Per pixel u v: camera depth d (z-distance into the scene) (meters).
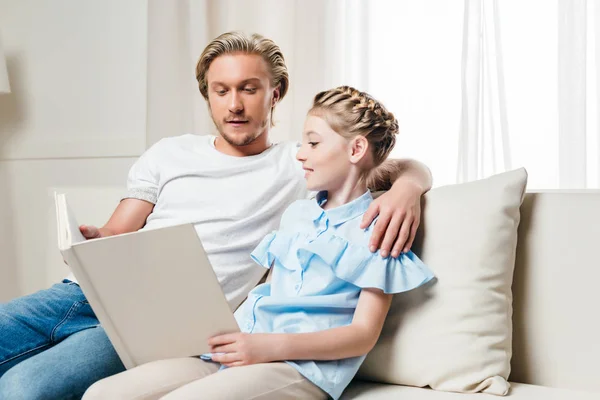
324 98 1.30
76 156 2.49
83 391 1.26
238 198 1.50
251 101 1.51
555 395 1.13
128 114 2.40
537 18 1.91
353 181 1.29
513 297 1.27
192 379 1.12
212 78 1.52
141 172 1.62
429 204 1.28
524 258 1.27
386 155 1.33
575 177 1.82
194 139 1.64
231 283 1.47
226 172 1.53
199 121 2.21
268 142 1.61
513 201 1.23
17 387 1.19
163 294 1.07
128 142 2.40
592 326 1.20
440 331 1.19
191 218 1.50
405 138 2.04
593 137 1.86
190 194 1.52
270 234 1.35
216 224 1.49
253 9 2.18
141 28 2.38
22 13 2.59
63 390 1.22
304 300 1.20
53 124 2.54
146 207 1.61
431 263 1.23
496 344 1.18
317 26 2.08
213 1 2.21
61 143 2.51
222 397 0.99
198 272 1.06
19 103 2.60
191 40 2.21
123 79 2.41
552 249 1.25
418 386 1.20
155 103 2.24
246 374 1.04
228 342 1.10
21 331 1.37
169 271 1.05
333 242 1.22
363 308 1.17
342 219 1.27
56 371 1.23
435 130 2.01
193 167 1.55
